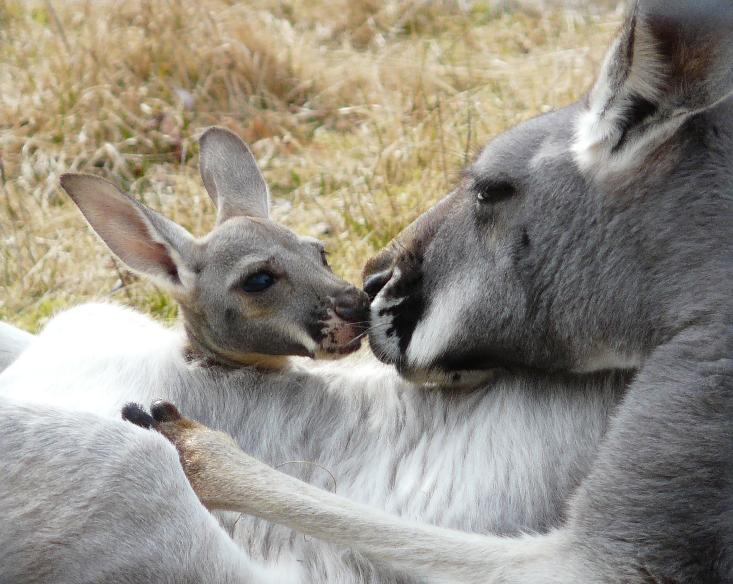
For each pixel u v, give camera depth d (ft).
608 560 24.13
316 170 50.47
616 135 25.36
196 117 54.08
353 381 31.30
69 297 42.78
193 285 31.12
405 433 29.99
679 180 25.29
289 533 28.37
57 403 28.43
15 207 47.98
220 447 27.63
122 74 55.42
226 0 63.05
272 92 56.54
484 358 29.01
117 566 24.98
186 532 25.39
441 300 29.04
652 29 23.89
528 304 27.48
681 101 24.23
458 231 28.84
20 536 24.94
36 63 57.26
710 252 24.91
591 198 26.25
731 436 23.76
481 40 62.54
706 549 23.56
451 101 54.39
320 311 30.76
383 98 55.62
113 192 31.14
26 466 25.38
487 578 24.98
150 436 26.32
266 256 30.91
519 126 28.48
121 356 31.19
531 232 27.14
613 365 27.04
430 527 25.98
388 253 31.04
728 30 23.03
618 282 26.00
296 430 30.35
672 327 25.25
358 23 65.00
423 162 49.49
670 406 24.35
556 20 63.46
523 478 28.30
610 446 24.91
